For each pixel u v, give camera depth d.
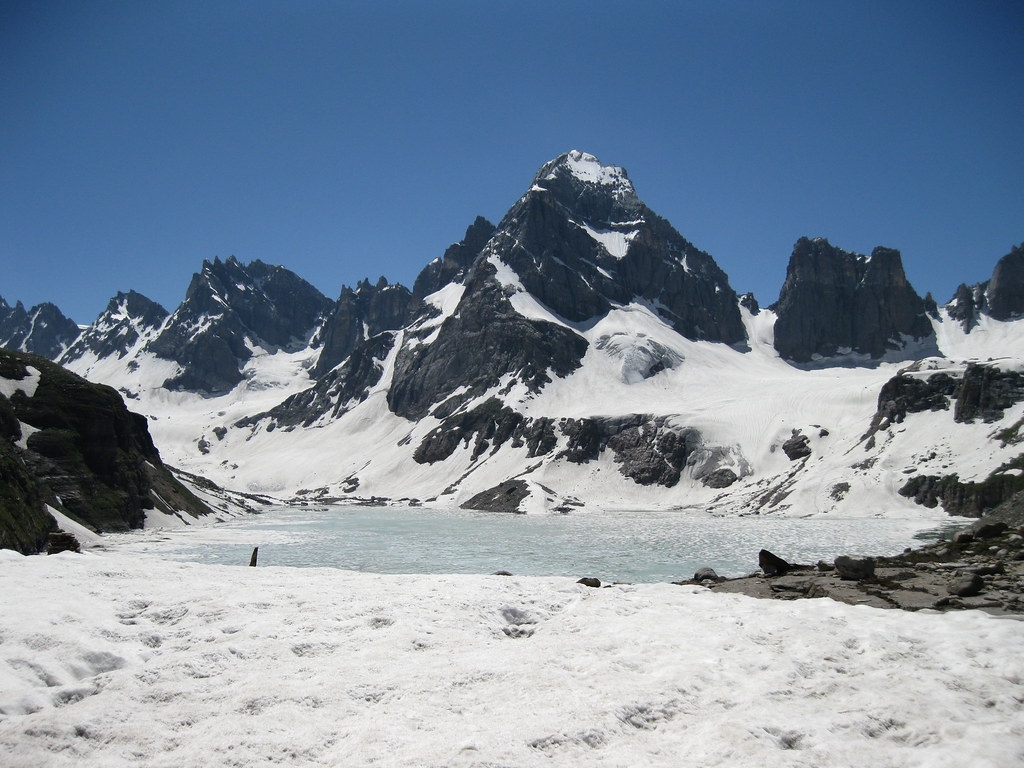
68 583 19.98
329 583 20.89
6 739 10.77
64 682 13.74
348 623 16.67
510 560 59.62
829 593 21.77
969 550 29.31
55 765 10.27
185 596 18.77
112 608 17.70
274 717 11.66
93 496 77.19
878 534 76.38
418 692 12.76
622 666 14.24
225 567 24.02
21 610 16.77
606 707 12.06
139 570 22.52
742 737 11.05
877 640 15.48
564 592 20.06
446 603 18.25
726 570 52.22
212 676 13.57
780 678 13.53
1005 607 19.27
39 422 79.31
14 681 13.33
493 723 11.53
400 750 10.59
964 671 13.91
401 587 20.31
